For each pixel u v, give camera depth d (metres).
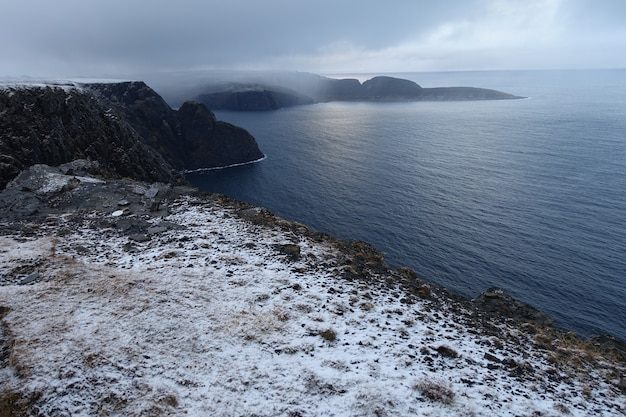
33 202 22.61
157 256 16.77
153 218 21.59
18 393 8.95
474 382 10.57
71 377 9.61
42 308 12.35
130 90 113.25
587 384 11.23
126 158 54.19
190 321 12.33
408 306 14.62
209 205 24.39
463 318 14.59
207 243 18.34
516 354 12.36
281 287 14.91
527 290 42.97
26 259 15.62
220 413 8.98
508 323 15.05
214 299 13.70
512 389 10.46
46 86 47.06
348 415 9.12
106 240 18.50
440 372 10.88
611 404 10.34
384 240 55.50
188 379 9.97
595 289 42.88
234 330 12.07
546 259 49.12
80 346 10.70
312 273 16.31
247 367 10.58
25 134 37.41
